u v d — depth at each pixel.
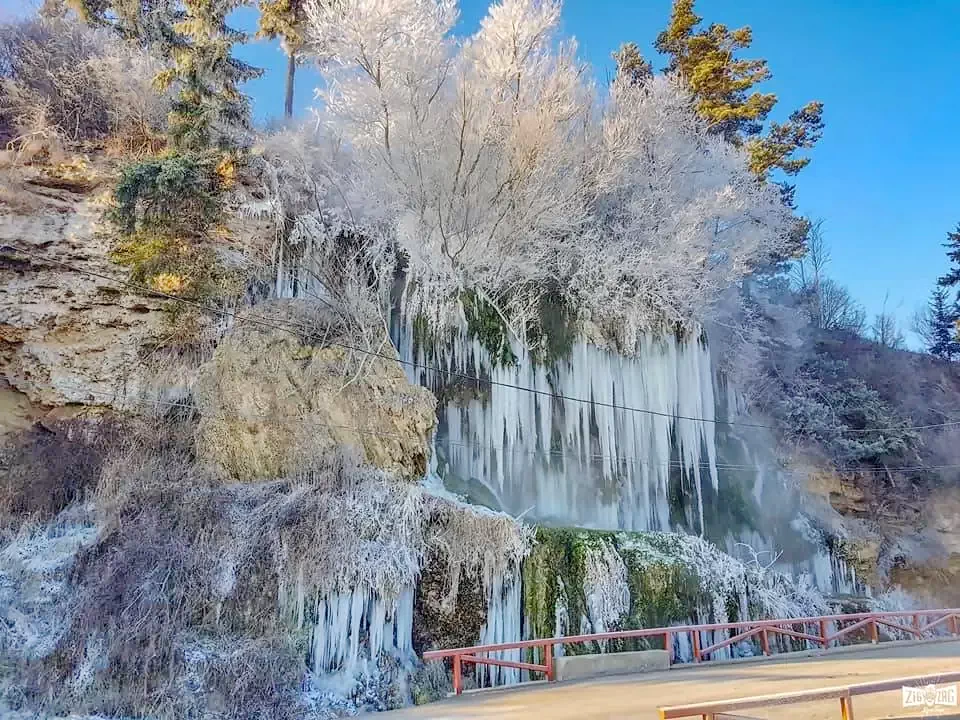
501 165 21.27
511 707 10.42
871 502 26.09
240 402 15.41
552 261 21.45
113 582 12.23
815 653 15.91
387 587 13.13
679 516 20.88
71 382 16.33
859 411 27.97
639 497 20.36
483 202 21.17
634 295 21.80
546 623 14.69
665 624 15.83
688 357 21.94
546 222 21.16
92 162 19.36
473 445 18.98
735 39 37.22
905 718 7.70
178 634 11.67
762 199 28.17
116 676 11.08
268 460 15.03
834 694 7.45
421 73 20.42
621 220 23.62
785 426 26.38
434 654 12.70
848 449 26.78
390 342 17.59
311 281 19.23
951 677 7.87
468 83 21.27
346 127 21.20
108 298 17.03
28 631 11.77
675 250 22.41
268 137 21.56
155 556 12.66
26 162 18.48
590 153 23.08
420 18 20.42
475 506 15.43
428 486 15.79
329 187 20.72
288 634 12.16
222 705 11.05
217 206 18.62
